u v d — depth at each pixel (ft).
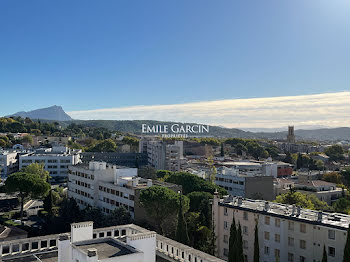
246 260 240.12
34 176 396.57
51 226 348.18
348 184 647.97
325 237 199.21
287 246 217.36
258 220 233.14
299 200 340.18
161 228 298.76
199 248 242.78
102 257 72.69
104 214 383.86
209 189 421.59
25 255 94.63
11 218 386.11
